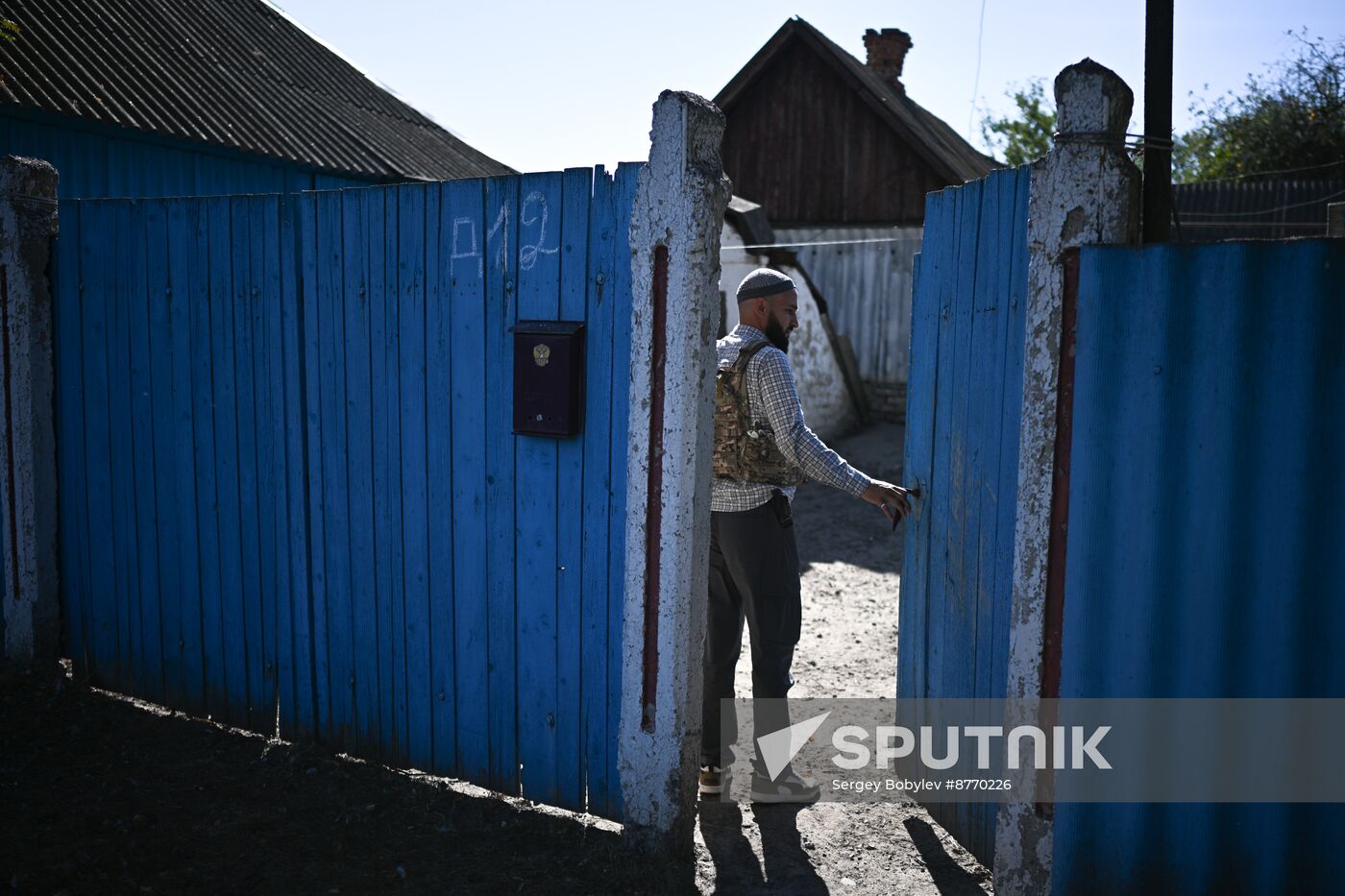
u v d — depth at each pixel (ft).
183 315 13.94
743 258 38.34
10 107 21.03
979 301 10.35
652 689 10.43
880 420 48.52
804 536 28.68
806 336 42.98
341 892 9.86
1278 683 8.00
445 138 38.99
